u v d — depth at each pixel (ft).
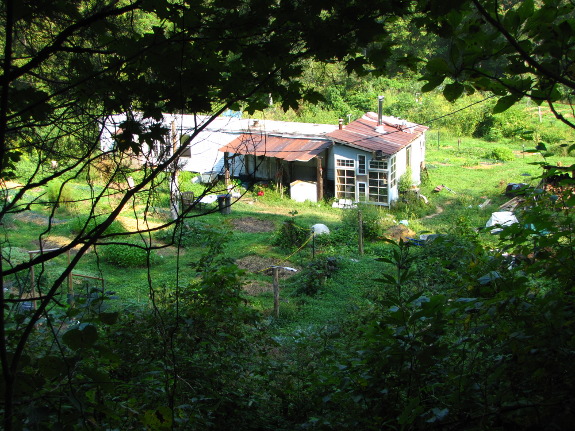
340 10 10.87
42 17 11.65
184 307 17.17
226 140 89.15
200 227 65.98
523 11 8.30
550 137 115.96
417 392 10.28
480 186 91.40
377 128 86.17
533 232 10.29
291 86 12.82
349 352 14.60
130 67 11.59
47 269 50.49
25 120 11.28
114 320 8.38
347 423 10.93
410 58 11.47
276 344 18.45
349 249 62.34
